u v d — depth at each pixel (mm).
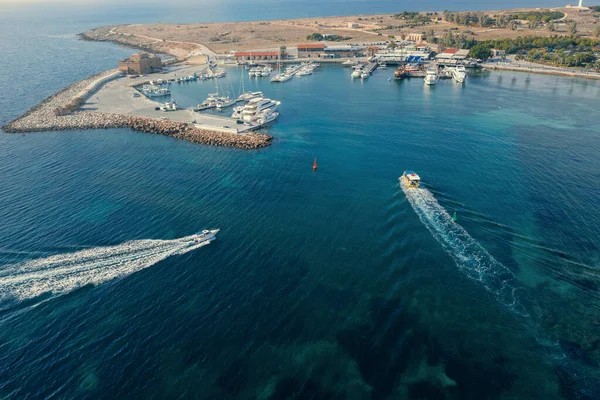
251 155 116000
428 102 168750
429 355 51000
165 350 52188
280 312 57781
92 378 48781
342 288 62219
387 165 105500
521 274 64062
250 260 69062
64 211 85688
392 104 167250
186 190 94625
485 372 48688
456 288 61594
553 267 65250
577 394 45812
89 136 134625
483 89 189375
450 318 56344
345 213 82875
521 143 117312
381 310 57969
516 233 74188
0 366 50625
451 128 132875
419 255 69188
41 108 160625
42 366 50562
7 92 193875
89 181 99938
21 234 77562
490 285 61969
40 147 124125
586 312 56531
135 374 49156
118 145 125875
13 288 63719
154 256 70625
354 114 153875
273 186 95688
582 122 134625
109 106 166500
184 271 66750
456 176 97312
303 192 92250
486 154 110188
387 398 45875
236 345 52688
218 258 69750
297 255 70125
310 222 79938
